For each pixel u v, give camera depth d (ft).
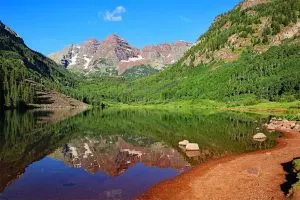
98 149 210.38
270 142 218.79
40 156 184.24
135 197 109.81
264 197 105.81
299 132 261.44
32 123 392.06
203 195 110.42
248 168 144.05
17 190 117.80
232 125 334.03
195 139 242.17
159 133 288.10
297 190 102.53
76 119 463.01
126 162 169.27
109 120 440.86
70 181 130.72
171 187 120.47
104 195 111.86
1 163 164.35
